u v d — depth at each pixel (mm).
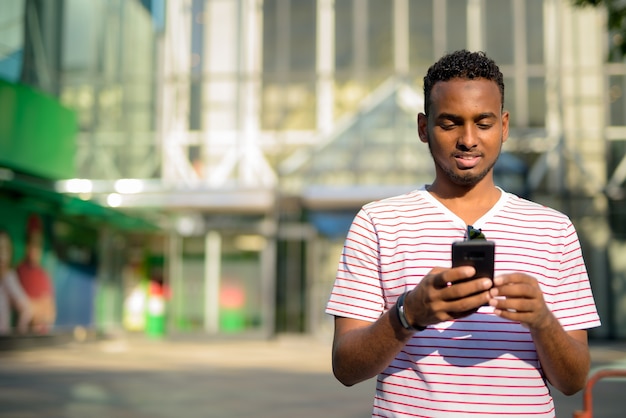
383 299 2229
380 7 23734
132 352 17141
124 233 23922
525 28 23125
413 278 2162
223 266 22109
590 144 22656
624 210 22234
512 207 2236
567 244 2209
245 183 23344
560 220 2230
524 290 1833
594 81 22797
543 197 22547
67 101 22891
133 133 23438
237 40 23906
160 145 23531
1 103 16031
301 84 23719
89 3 23125
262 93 23766
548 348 1961
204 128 23703
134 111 23500
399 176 21562
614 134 22609
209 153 23625
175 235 22297
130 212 21266
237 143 23578
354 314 2215
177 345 19906
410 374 2135
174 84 23734
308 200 20781
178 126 23641
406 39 23609
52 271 19703
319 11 23844
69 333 19875
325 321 21734
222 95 23766
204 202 21203
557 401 8773
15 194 17828
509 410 2064
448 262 2156
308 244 22203
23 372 12172
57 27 22016
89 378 11359
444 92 2135
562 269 2195
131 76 23547
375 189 20578
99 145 23219
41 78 20828
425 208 2238
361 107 23469
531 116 22906
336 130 22578
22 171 17094
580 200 22422
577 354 2014
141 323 23797
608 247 22156
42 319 19094
